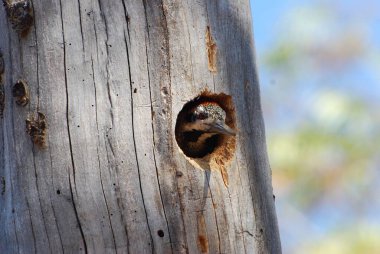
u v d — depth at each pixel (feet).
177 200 36.01
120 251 35.37
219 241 36.70
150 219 35.60
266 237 38.55
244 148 38.58
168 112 36.35
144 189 35.70
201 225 36.32
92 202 35.53
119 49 36.06
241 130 38.68
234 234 37.19
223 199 37.09
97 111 35.81
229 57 38.50
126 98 35.94
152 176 35.83
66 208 35.65
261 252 38.14
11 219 36.81
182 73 36.91
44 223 35.94
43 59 36.29
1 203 37.68
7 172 37.24
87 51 36.01
